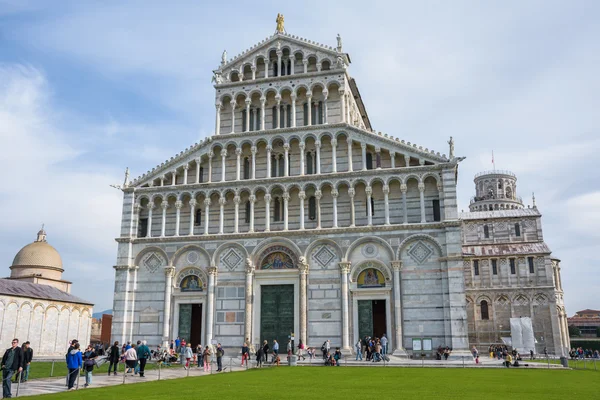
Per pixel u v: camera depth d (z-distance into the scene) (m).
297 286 57.53
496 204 130.00
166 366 49.72
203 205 63.03
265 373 40.19
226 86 65.62
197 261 60.88
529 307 94.81
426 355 52.72
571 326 171.12
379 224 58.03
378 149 59.50
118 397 24.86
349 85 66.19
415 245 55.62
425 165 57.41
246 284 58.56
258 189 61.22
